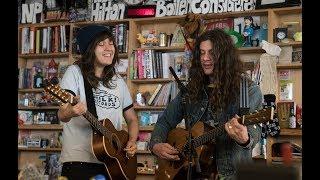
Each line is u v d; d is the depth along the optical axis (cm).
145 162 489
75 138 235
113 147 240
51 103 525
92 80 242
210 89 232
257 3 459
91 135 236
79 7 523
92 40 242
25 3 556
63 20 536
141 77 488
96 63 246
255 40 458
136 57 492
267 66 447
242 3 465
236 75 226
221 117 226
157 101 483
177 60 480
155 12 496
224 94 224
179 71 477
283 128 432
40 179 210
